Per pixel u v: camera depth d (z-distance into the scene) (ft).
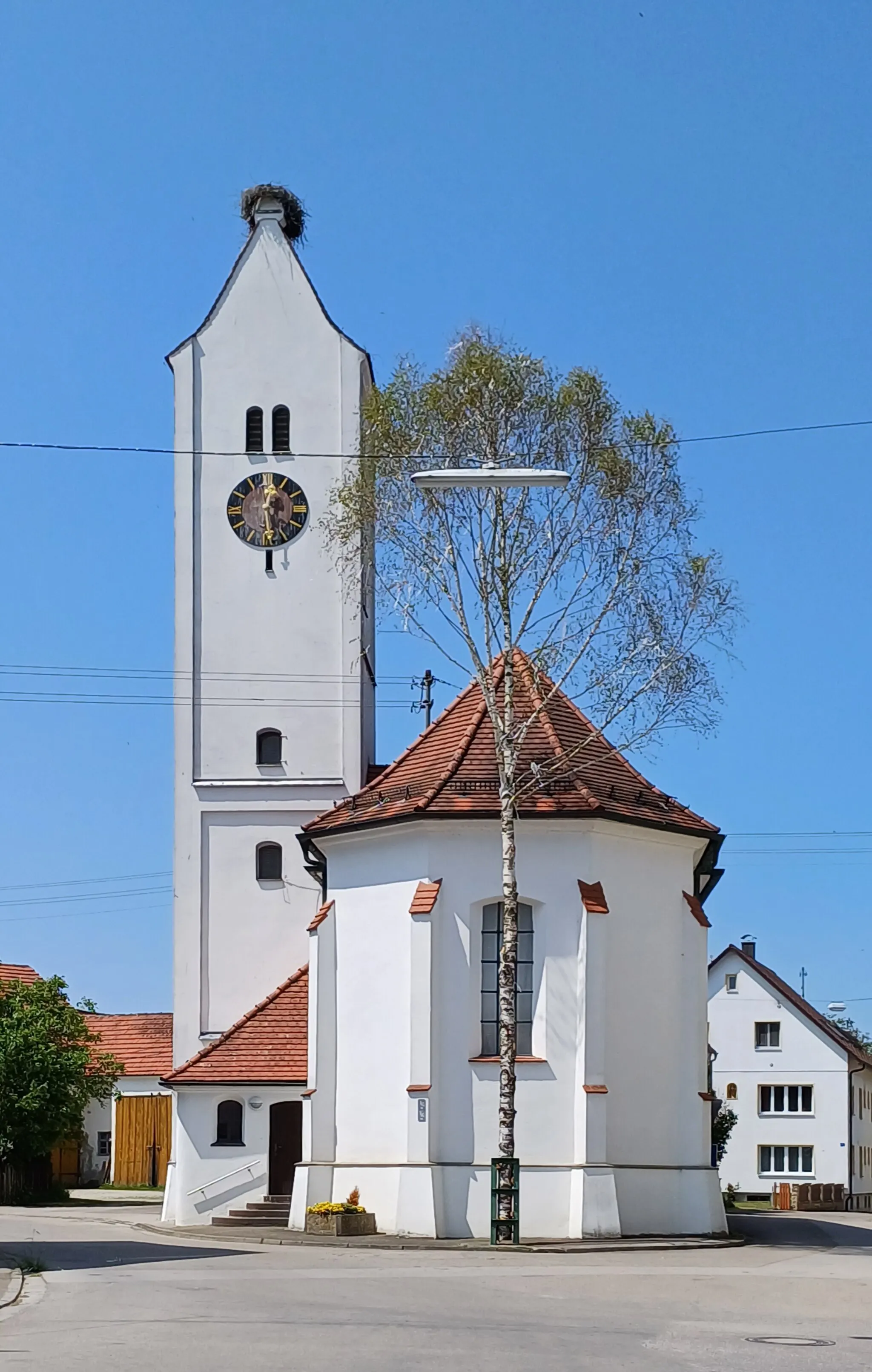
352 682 160.45
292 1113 137.49
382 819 122.62
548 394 118.01
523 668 132.67
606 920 118.93
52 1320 61.98
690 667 116.37
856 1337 59.72
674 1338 58.39
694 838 126.82
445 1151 116.78
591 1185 114.32
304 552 162.09
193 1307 66.18
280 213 167.22
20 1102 175.83
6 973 233.14
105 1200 189.06
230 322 165.17
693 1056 123.34
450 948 119.34
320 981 125.70
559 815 119.34
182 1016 155.94
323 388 163.84
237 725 160.35
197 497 163.02
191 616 161.48
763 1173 267.18
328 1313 64.13
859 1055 274.57
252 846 158.71
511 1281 80.79
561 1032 117.60
